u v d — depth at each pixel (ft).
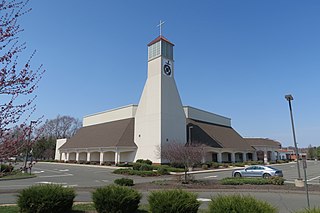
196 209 23.82
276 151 251.60
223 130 196.24
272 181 63.46
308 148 337.31
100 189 27.32
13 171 17.70
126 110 173.17
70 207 28.17
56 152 211.41
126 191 27.25
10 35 14.89
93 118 206.08
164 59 143.13
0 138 14.84
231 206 18.56
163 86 138.72
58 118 281.54
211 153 160.45
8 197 42.42
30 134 16.67
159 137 131.13
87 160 167.12
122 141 145.69
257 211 17.92
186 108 178.60
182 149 79.15
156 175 95.81
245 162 170.91
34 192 26.35
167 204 23.22
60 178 84.48
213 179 79.66
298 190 54.08
